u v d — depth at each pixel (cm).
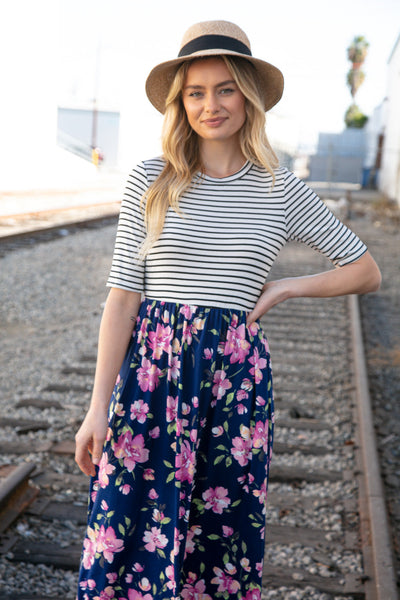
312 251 1281
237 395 177
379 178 3950
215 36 175
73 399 467
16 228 1318
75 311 737
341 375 552
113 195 2439
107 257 1089
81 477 350
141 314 181
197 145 186
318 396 498
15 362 547
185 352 174
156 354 177
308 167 4450
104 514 178
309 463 382
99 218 1557
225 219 176
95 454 175
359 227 1814
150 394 176
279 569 278
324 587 266
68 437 401
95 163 3334
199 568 185
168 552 175
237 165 185
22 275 895
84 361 557
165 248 175
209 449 178
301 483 358
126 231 179
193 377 175
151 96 197
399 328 759
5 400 458
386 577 262
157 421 178
